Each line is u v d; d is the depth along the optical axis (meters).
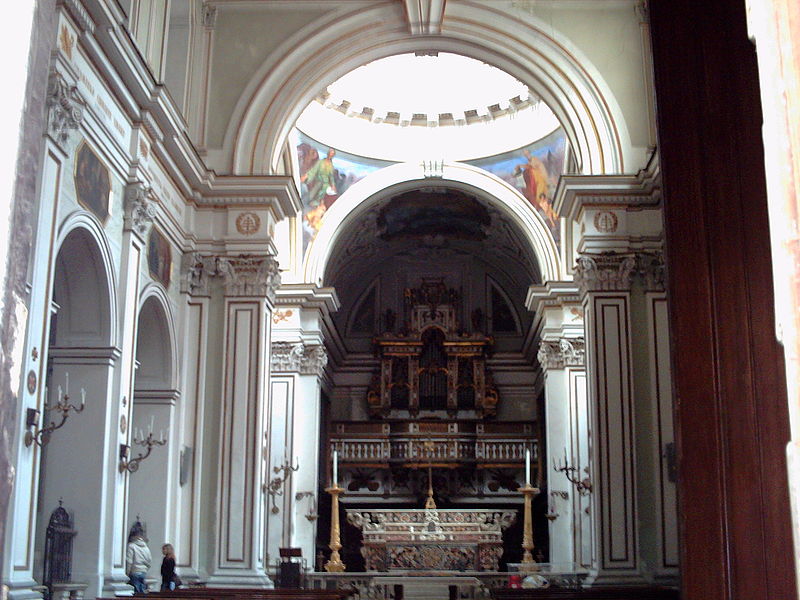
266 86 15.49
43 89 3.13
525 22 15.55
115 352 11.22
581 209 14.99
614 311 14.66
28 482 8.62
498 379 30.00
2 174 2.83
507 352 30.16
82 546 10.63
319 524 27.17
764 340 5.05
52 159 9.07
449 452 28.27
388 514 23.77
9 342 2.83
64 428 10.94
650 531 13.94
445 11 15.41
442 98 23.20
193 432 14.38
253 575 13.97
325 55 15.65
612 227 14.88
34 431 8.69
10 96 2.89
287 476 20.62
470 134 23.30
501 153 22.98
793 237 2.44
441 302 30.12
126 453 11.45
